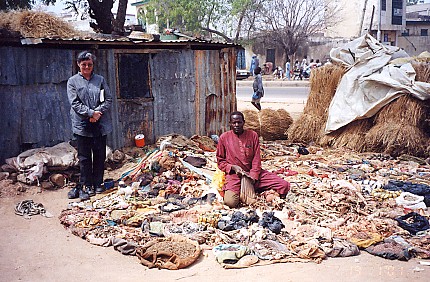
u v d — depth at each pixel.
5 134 7.63
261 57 42.31
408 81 9.44
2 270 4.69
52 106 8.10
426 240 5.18
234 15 36.69
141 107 9.21
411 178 7.81
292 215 6.00
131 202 6.44
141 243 5.21
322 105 11.08
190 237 5.25
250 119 11.38
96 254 5.07
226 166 6.61
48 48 7.97
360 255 4.98
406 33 46.31
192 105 10.08
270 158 9.41
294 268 4.65
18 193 6.96
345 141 10.28
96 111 6.68
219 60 10.50
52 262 4.87
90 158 6.98
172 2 34.62
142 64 9.16
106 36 9.52
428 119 9.60
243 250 4.87
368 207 6.31
